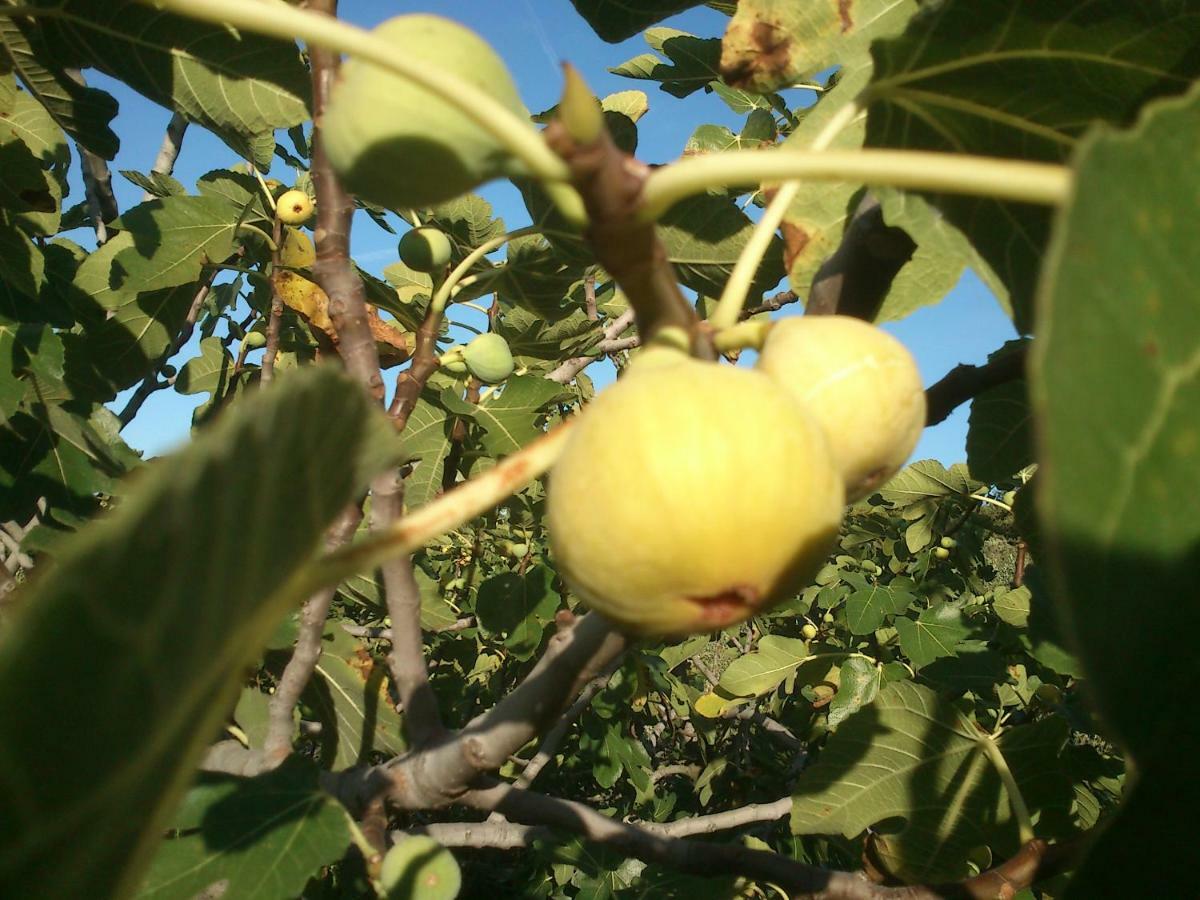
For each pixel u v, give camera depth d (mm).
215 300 858
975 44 265
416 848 356
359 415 160
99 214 837
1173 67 257
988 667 729
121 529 100
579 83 169
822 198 314
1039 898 573
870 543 1430
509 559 1104
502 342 656
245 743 491
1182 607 113
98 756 113
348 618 1183
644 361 197
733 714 1146
